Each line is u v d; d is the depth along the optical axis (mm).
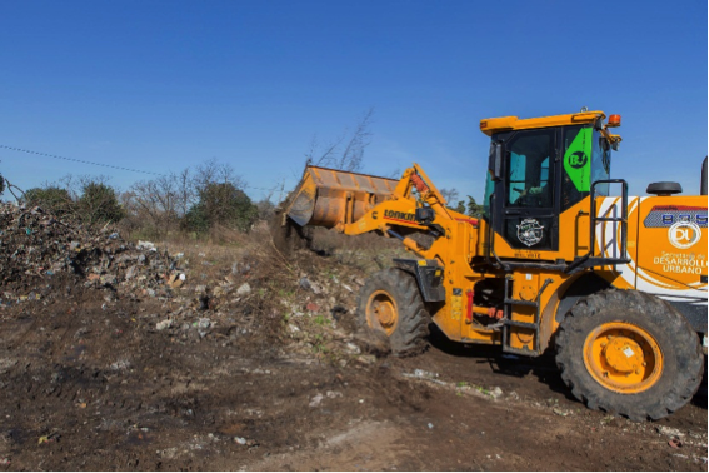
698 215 5535
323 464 4285
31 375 5805
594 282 6332
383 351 7738
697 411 5723
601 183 6305
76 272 8875
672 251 5660
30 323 7133
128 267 9688
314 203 9875
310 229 11805
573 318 5816
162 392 5742
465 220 7754
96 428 4750
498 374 6988
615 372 5629
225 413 5266
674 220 5660
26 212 9617
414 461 4395
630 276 5906
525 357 7844
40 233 9258
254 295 9359
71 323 7293
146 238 16531
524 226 6527
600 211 6051
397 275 7691
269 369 6719
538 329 6320
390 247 14906
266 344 7742
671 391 5211
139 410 5215
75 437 4547
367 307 8039
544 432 5086
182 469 4109
